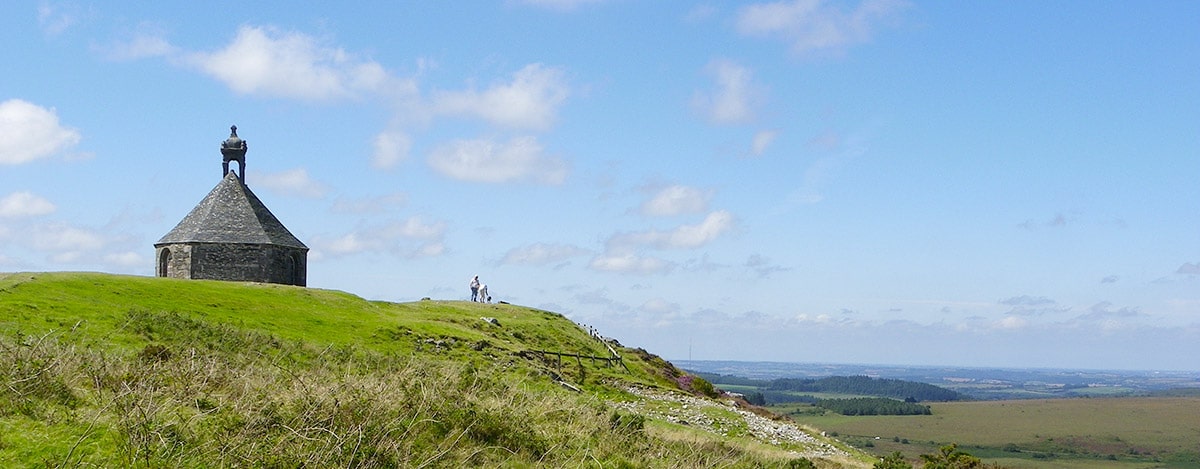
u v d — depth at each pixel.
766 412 61.28
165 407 17.67
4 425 16.08
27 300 37.34
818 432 56.72
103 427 16.78
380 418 19.41
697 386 70.75
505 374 45.00
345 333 49.16
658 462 23.47
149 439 16.20
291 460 16.58
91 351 22.00
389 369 30.03
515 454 21.06
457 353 51.41
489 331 66.12
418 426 20.58
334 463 16.97
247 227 74.62
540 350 62.19
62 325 33.09
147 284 50.56
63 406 17.59
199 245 72.81
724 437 38.16
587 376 56.25
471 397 23.56
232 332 36.31
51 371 18.80
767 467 27.75
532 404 26.22
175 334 34.56
